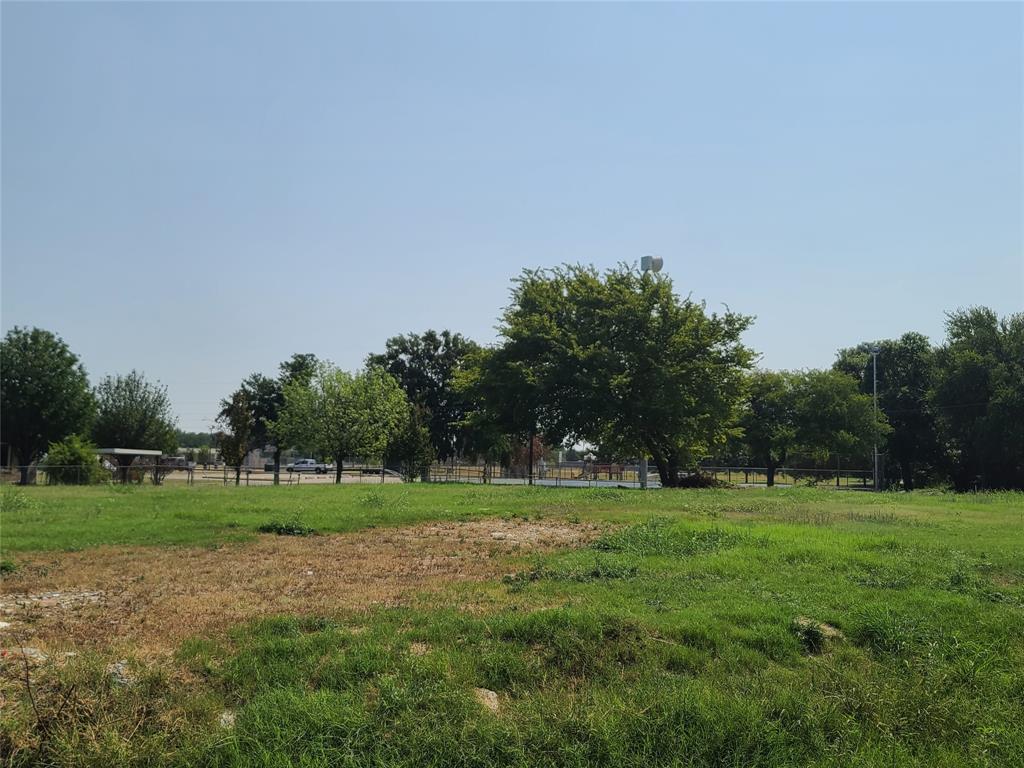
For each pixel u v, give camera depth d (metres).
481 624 7.21
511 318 41.62
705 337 38.84
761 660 6.57
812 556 11.35
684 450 42.16
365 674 5.92
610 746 4.91
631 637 6.82
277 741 4.80
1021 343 49.00
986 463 50.53
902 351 69.25
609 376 37.41
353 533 15.43
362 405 50.38
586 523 17.28
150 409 68.06
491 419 42.41
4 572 10.74
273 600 8.77
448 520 17.84
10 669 5.87
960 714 5.56
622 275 40.88
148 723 4.99
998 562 11.07
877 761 4.96
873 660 6.74
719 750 5.01
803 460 64.88
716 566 10.52
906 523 16.75
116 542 13.69
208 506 20.52
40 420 54.94
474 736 4.95
